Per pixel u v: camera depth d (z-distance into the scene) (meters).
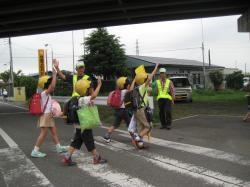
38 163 7.52
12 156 8.30
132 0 21.78
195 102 26.19
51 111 8.17
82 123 6.93
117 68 39.12
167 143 9.35
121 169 6.82
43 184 6.03
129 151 8.46
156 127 12.38
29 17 24.39
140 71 8.77
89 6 22.81
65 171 6.81
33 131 12.86
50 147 9.31
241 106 20.75
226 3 22.97
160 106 12.05
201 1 21.72
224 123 13.05
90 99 6.93
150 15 24.89
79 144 7.29
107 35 39.34
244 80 54.44
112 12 24.55
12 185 6.02
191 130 11.58
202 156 7.72
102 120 15.35
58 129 13.00
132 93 8.72
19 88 45.81
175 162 7.24
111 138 10.41
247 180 5.90
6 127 14.44
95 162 7.27
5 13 22.86
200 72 54.22
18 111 24.47
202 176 6.18
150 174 6.41
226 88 49.47
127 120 9.41
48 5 21.36
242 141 9.37
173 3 21.86
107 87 33.44
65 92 33.28
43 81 8.08
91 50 39.62
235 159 7.39
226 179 5.97
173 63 48.66
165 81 12.07
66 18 25.89
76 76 8.49
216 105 22.22
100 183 5.97
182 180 5.98
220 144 9.05
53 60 8.05
